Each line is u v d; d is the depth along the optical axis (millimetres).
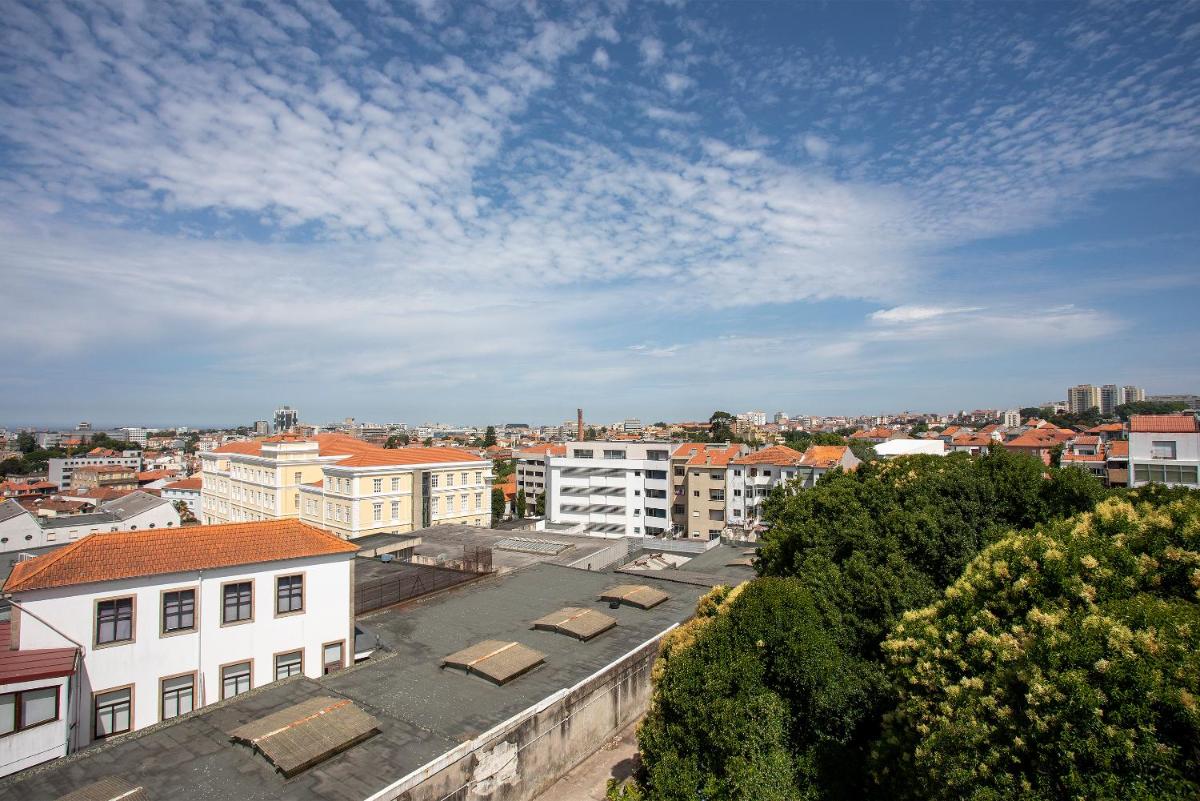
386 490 66812
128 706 21844
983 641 15516
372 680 24812
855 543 24250
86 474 141750
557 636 29938
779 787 18094
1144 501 19000
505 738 21391
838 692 19266
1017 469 26656
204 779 17828
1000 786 13008
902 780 16484
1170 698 11641
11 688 18297
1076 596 15062
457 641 29078
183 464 193500
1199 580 14094
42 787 17438
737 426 181375
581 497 91062
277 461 73250
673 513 86500
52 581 20781
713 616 23672
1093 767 12070
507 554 47719
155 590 22531
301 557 25531
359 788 17594
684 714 19641
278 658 25047
